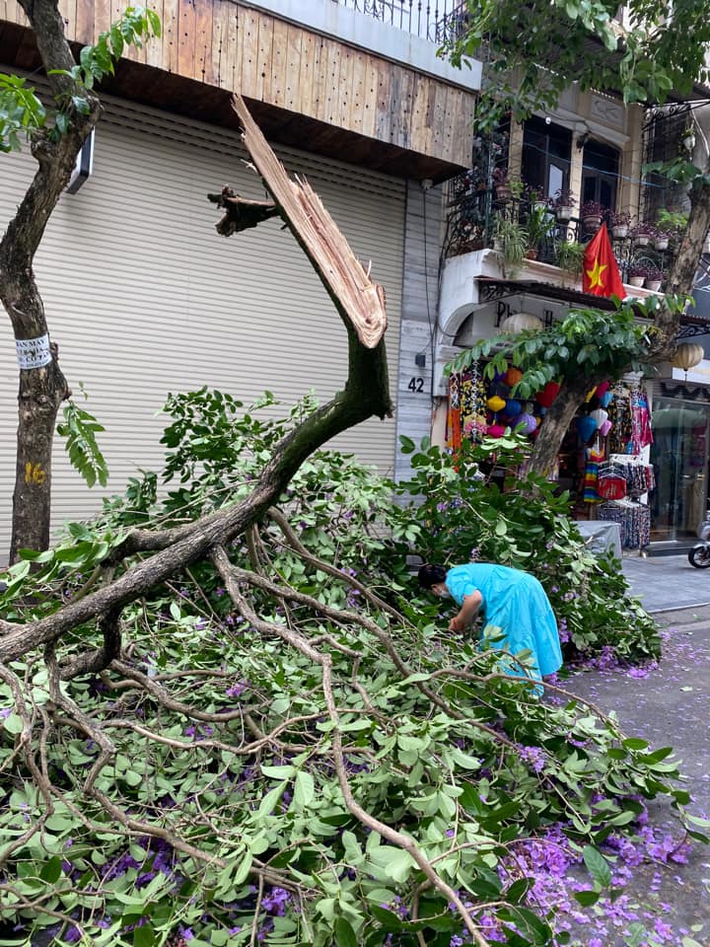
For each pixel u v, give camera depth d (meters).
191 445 4.33
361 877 1.88
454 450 4.73
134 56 6.01
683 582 9.32
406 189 8.60
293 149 7.73
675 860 2.60
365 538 4.45
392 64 7.48
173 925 1.85
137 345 6.87
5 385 6.14
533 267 8.79
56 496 6.46
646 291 9.88
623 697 4.54
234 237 7.40
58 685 2.20
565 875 2.46
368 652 3.00
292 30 6.80
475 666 3.13
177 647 3.29
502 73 8.23
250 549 2.84
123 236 6.73
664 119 11.00
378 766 2.23
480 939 1.31
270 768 1.84
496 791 2.60
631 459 10.91
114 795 2.38
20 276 3.82
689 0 6.59
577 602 4.95
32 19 3.65
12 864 2.20
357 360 1.74
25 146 6.20
